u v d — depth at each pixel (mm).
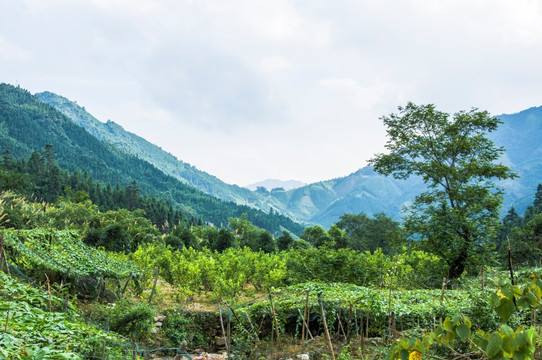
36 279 8797
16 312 4973
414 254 18312
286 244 34312
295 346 7977
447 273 16328
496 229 16609
